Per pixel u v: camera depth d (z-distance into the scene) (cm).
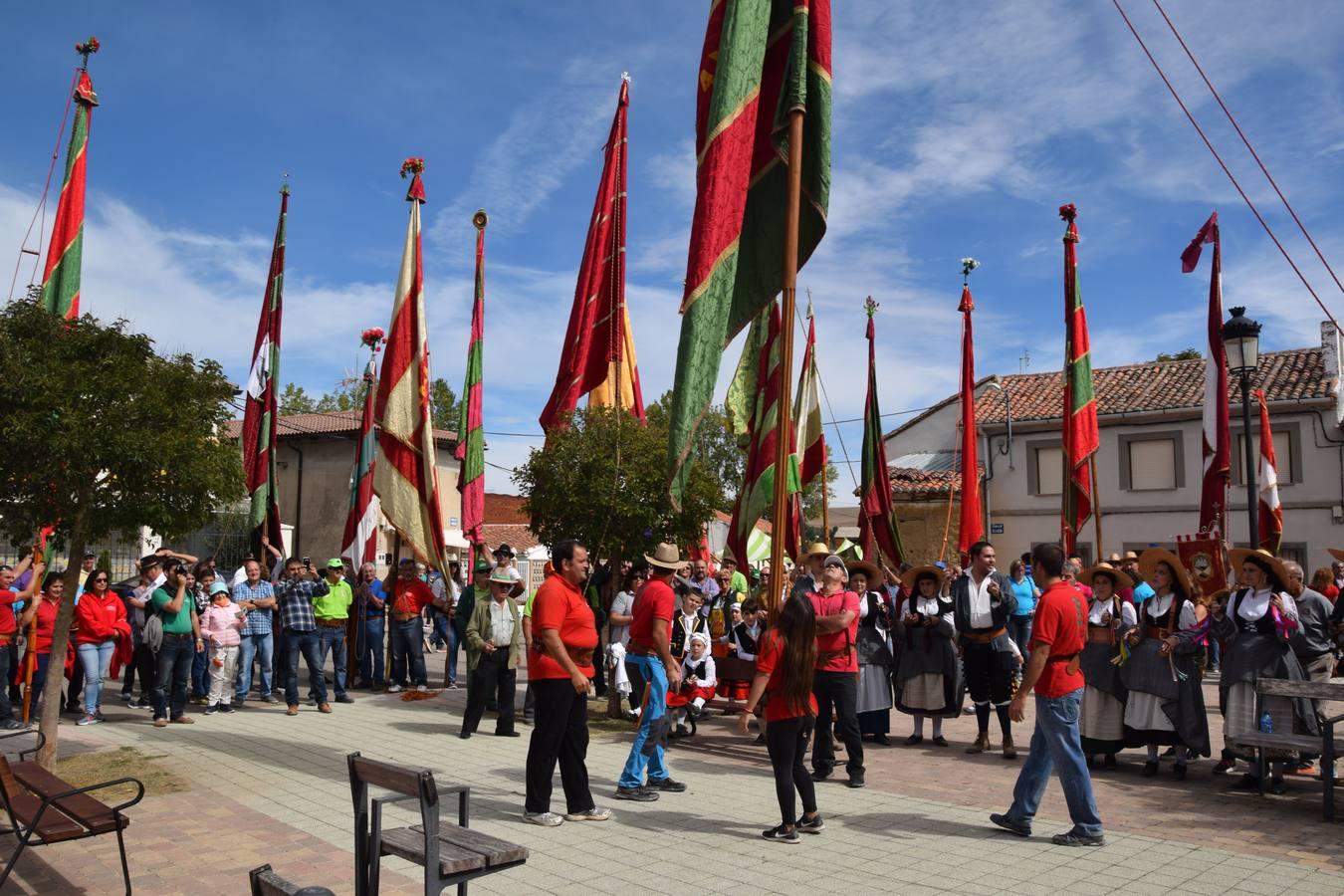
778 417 855
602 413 1231
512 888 564
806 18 896
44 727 860
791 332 864
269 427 1633
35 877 577
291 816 725
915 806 772
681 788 825
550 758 707
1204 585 1346
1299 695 771
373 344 1747
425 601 1520
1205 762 973
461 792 502
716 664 1148
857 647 1080
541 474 1205
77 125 1216
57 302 1185
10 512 799
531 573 3247
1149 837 677
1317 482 2419
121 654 1377
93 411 774
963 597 1027
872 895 552
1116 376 2891
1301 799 802
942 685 1073
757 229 951
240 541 2627
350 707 1364
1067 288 1588
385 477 1473
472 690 1106
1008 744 995
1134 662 909
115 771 880
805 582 938
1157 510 2595
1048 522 2722
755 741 1089
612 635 1227
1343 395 2447
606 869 599
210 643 1309
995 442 2822
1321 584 1238
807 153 921
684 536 1195
